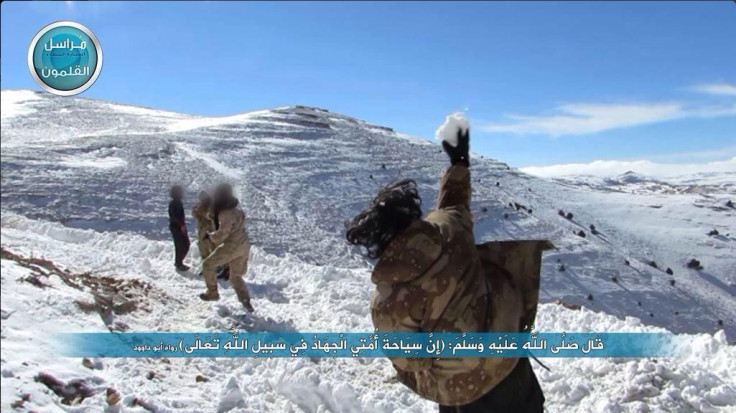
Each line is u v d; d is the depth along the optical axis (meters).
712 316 13.98
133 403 4.30
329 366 6.14
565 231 30.83
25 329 4.80
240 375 5.64
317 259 27.08
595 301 21.81
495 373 2.95
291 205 34.88
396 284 2.84
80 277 7.50
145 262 11.00
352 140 56.38
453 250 2.87
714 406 4.89
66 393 4.16
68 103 69.12
